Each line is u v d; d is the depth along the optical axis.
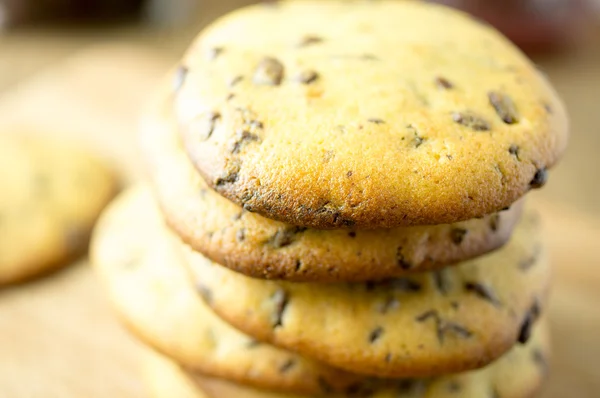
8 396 0.25
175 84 0.22
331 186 0.19
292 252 0.20
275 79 0.21
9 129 0.36
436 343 0.21
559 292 0.29
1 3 0.55
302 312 0.21
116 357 0.26
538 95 0.21
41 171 0.31
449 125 0.20
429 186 0.19
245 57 0.21
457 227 0.20
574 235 0.30
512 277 0.22
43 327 0.27
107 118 0.38
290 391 0.22
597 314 0.28
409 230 0.20
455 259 0.20
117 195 0.32
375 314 0.21
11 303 0.28
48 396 0.25
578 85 0.45
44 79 0.41
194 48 0.23
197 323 0.23
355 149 0.19
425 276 0.22
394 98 0.20
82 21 0.57
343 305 0.21
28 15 0.56
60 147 0.33
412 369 0.21
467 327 0.21
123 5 0.58
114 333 0.27
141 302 0.24
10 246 0.29
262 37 0.22
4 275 0.28
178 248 0.23
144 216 0.26
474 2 0.45
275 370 0.22
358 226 0.19
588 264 0.29
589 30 0.52
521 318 0.22
